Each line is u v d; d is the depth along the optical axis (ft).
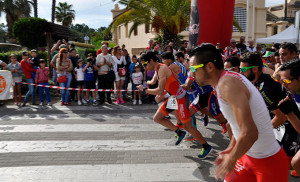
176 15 42.14
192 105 14.39
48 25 41.78
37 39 45.83
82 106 25.85
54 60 28.73
